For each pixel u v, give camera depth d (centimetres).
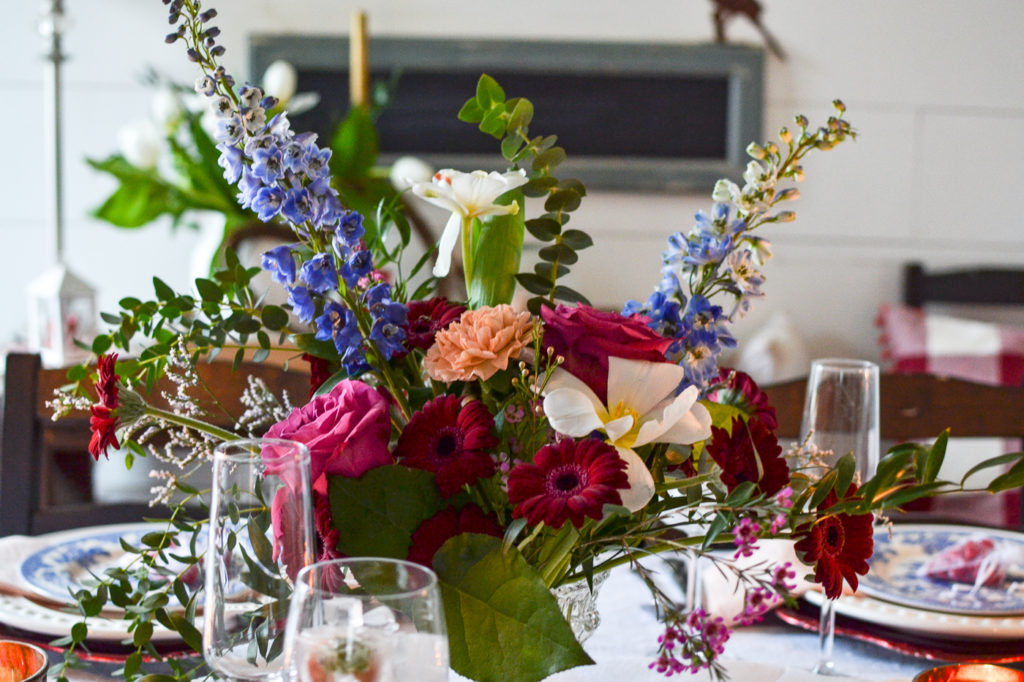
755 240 58
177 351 57
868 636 75
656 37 274
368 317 54
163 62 268
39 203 270
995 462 52
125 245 273
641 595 86
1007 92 282
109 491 230
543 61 270
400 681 40
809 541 48
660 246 280
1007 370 242
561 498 46
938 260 286
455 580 48
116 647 68
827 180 281
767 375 245
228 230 225
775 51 276
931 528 99
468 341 50
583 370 51
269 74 235
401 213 65
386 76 269
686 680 62
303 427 50
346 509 49
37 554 83
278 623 47
